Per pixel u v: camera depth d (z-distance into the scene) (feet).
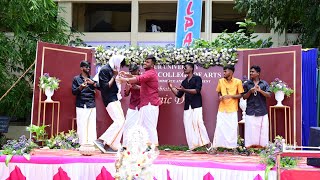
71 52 26.68
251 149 23.84
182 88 24.67
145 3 46.42
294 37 41.75
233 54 26.02
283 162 17.49
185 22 31.91
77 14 46.44
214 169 18.07
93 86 25.00
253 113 23.70
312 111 25.84
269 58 25.30
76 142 24.48
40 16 30.76
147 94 23.31
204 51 26.22
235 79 24.35
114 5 47.14
